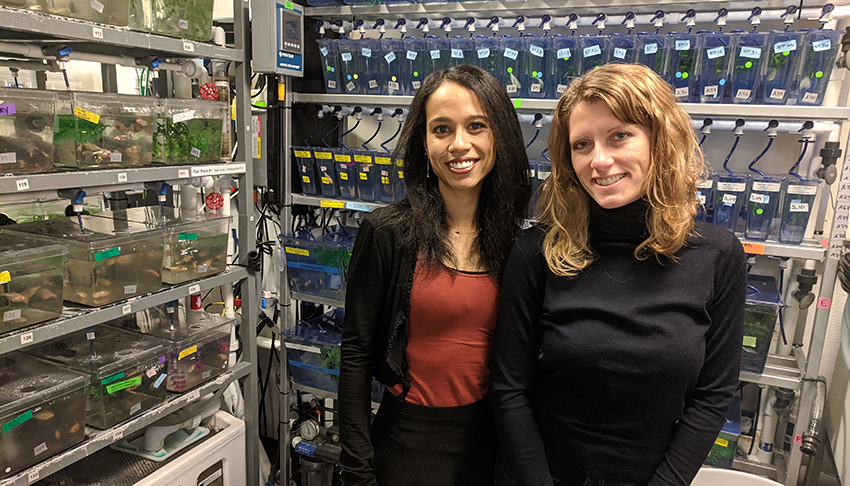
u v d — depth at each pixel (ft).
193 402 6.86
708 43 5.74
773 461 6.82
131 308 5.72
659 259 3.67
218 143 6.73
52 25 4.67
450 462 4.38
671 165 3.51
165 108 6.06
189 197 7.28
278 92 7.23
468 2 6.75
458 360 4.29
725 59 5.74
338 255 7.18
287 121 7.32
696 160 3.79
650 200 3.58
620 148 3.52
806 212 5.75
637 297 3.63
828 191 6.66
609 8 6.50
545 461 3.89
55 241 5.28
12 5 4.55
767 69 5.65
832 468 7.17
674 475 3.66
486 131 4.06
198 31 6.13
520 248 4.04
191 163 6.42
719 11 6.26
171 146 6.16
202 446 6.64
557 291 3.83
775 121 6.00
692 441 3.68
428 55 6.81
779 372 6.11
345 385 4.42
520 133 4.32
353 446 4.32
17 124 4.75
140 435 6.70
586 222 3.89
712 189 6.02
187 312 7.24
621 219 3.70
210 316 7.23
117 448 6.52
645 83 3.46
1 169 4.67
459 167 4.07
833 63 5.46
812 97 5.57
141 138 5.84
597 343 3.59
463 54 6.62
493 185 4.31
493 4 6.64
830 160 5.57
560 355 3.69
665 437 3.75
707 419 3.69
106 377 5.57
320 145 8.41
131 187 6.13
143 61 6.37
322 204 7.36
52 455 5.14
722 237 3.71
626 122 3.48
